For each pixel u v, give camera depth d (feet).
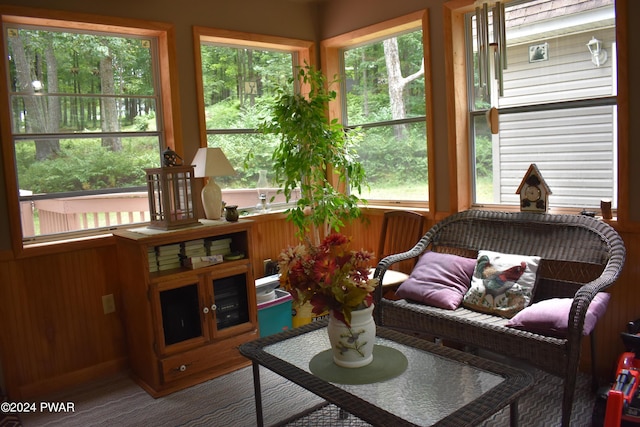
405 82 12.68
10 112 9.61
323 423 7.96
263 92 13.44
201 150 11.01
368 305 6.77
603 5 9.33
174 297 10.09
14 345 9.53
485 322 8.89
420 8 11.58
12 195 9.41
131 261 9.78
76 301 10.21
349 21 13.16
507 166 11.04
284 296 11.94
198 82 11.68
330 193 12.57
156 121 11.52
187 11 11.46
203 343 10.10
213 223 10.50
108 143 10.88
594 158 9.76
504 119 10.94
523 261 9.44
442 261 10.39
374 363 6.86
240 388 9.68
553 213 10.28
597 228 9.00
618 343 9.25
